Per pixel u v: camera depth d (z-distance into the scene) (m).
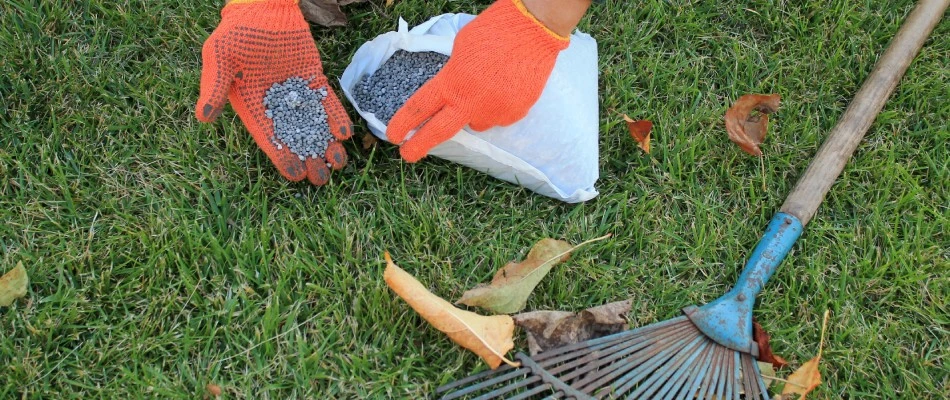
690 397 1.53
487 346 1.50
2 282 1.51
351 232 1.60
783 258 1.62
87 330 1.53
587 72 1.63
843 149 1.66
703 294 1.61
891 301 1.63
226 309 1.55
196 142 1.63
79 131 1.62
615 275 1.61
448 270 1.59
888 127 1.71
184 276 1.55
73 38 1.67
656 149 1.67
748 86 1.73
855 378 1.58
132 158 1.61
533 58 1.50
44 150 1.60
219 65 1.51
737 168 1.68
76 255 1.56
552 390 1.52
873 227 1.65
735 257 1.63
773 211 1.66
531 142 1.57
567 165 1.58
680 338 1.56
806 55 1.75
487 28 1.50
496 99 1.50
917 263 1.64
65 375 1.51
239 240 1.59
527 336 1.54
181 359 1.53
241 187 1.61
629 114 1.70
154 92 1.65
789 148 1.69
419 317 1.56
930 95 1.72
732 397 1.54
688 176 1.67
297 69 1.58
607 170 1.67
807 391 1.52
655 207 1.65
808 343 1.60
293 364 1.53
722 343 1.55
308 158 1.58
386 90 1.61
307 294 1.57
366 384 1.53
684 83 1.72
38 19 1.66
